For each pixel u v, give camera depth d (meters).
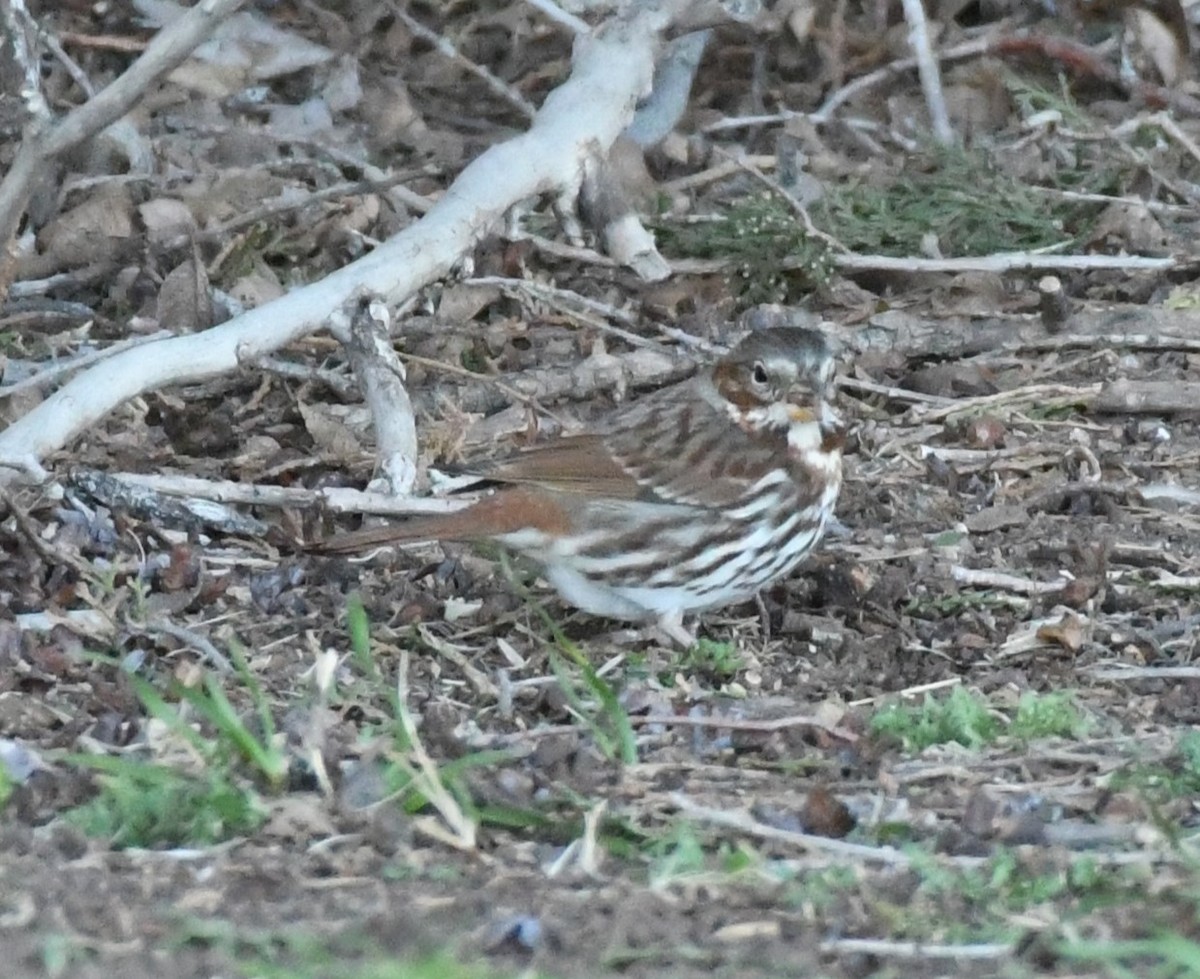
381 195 16.03
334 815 8.47
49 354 14.23
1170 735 9.77
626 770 9.20
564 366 14.23
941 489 13.00
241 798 8.40
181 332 13.90
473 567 11.80
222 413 13.65
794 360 11.22
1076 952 7.11
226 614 11.13
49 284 14.97
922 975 7.21
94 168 16.09
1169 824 8.21
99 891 7.68
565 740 9.38
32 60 11.77
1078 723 9.81
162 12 18.00
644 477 11.03
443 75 18.61
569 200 14.11
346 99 17.66
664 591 11.17
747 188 16.88
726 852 8.21
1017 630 11.22
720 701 10.18
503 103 18.36
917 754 9.52
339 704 9.94
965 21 19.61
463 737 9.52
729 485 11.07
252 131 16.73
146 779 8.61
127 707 9.77
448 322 14.74
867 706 10.31
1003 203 16.02
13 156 15.78
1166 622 11.27
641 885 7.96
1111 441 13.72
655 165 17.19
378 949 7.12
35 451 11.85
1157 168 17.02
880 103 18.47
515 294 14.98
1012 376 14.49
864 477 13.10
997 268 15.26
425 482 12.70
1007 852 8.26
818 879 7.97
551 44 18.81
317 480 12.97
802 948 7.39
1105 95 18.52
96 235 15.32
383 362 12.51
